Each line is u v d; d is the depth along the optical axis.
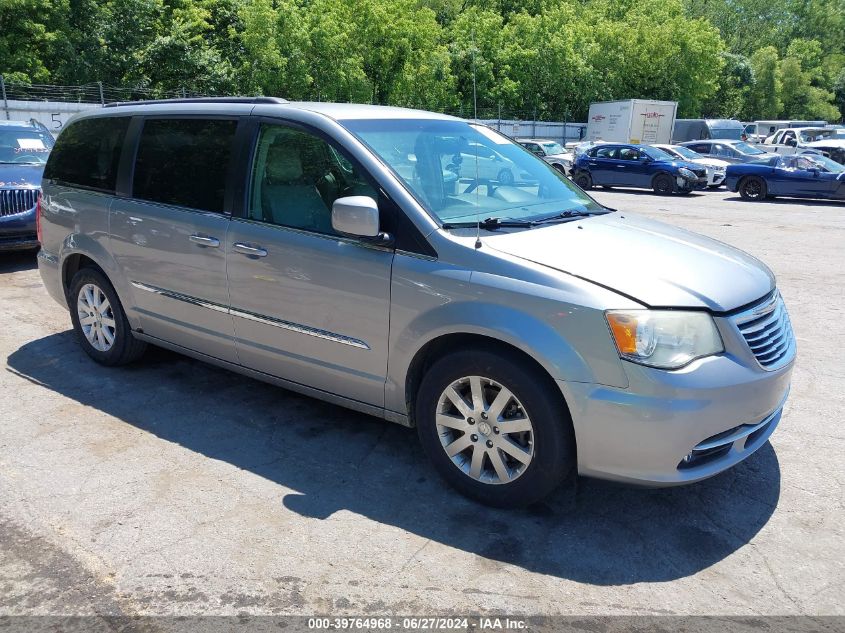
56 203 5.08
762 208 17.03
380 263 3.37
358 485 3.51
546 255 3.15
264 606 2.62
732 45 77.44
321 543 3.01
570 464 3.08
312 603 2.64
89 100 28.11
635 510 3.30
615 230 3.66
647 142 33.22
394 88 37.75
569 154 26.30
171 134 4.40
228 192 3.99
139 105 4.68
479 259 3.15
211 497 3.37
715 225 13.52
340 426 4.19
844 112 75.56
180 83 31.41
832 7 79.44
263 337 3.93
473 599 2.67
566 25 45.22
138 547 2.97
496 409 3.15
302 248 3.63
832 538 3.09
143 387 4.72
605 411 2.86
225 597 2.67
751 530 3.15
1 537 3.03
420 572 2.83
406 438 4.04
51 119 23.53
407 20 36.78
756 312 3.13
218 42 34.25
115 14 30.52
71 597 2.66
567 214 3.87
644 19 47.88
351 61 33.88
